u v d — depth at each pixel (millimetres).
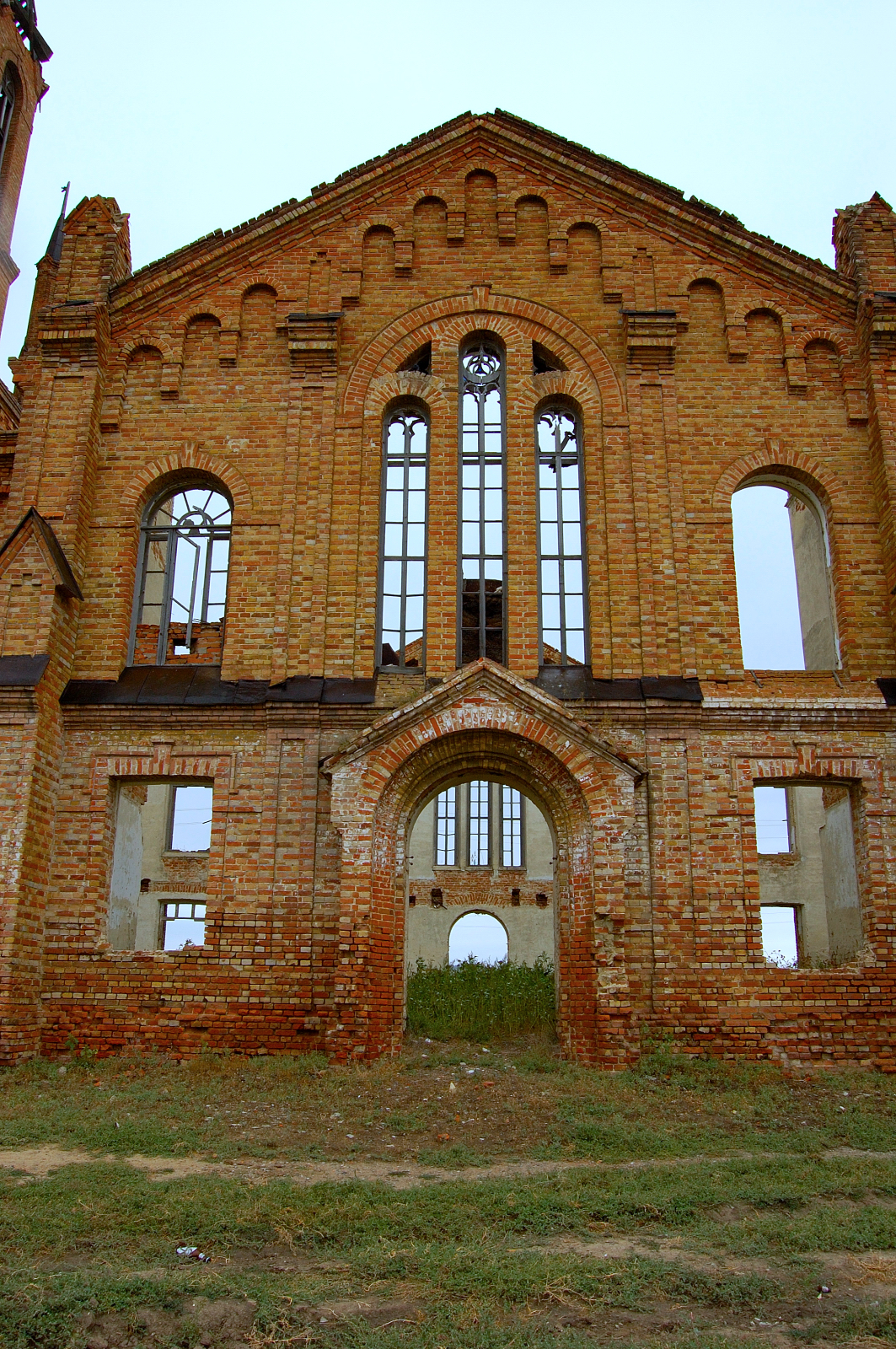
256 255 17375
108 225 17531
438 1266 6141
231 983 13812
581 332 16734
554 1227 7008
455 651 15227
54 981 13953
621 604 15320
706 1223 7164
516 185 17594
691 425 16219
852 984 13672
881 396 16031
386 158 17625
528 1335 5293
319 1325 5414
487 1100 10891
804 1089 12297
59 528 15688
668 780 14367
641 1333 5387
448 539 15766
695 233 17109
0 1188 7613
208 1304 5617
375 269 17297
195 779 15078
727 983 13594
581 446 16453
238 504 16062
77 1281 5777
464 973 23250
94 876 14344
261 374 16828
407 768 13930
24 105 36656
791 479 16641
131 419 16688
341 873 13375
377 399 16547
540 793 14375
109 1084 12164
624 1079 11969
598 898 12992
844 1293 5945
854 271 16922
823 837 19797
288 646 15281
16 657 14625
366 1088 11359
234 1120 10297
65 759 14875
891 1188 8109
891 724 14648
